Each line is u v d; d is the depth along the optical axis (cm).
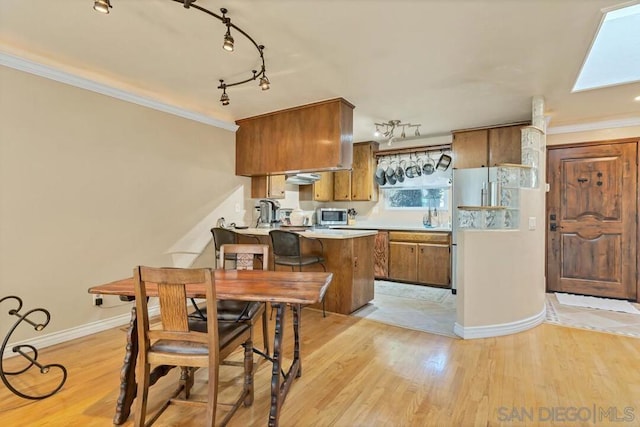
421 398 195
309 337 289
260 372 228
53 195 271
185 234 378
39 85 262
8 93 246
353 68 272
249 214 466
